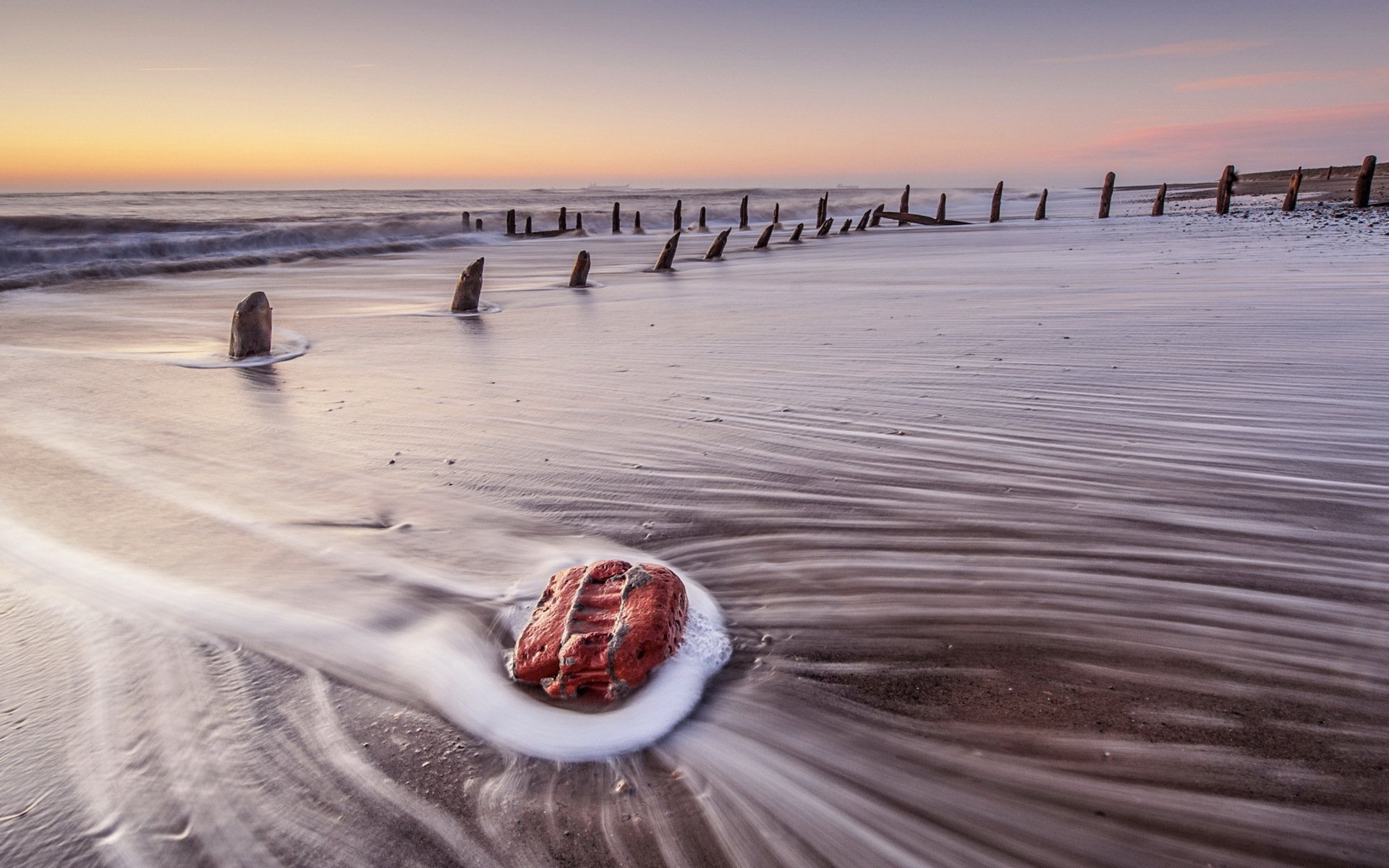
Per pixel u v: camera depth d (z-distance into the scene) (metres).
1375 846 1.72
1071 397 5.36
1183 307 8.60
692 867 1.74
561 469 4.35
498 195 124.06
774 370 6.56
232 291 14.13
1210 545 3.19
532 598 2.97
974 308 9.49
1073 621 2.68
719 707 2.29
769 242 27.41
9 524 3.77
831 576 3.05
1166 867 1.70
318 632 2.77
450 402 5.91
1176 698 2.26
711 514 3.67
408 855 1.79
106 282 15.57
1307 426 4.57
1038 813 1.86
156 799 1.98
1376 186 52.28
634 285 14.16
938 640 2.60
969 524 3.47
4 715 2.32
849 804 1.91
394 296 13.23
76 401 6.12
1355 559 3.03
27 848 1.83
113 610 2.96
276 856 1.80
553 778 2.03
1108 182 33.09
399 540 3.52
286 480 4.32
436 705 2.35
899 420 5.00
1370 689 2.27
